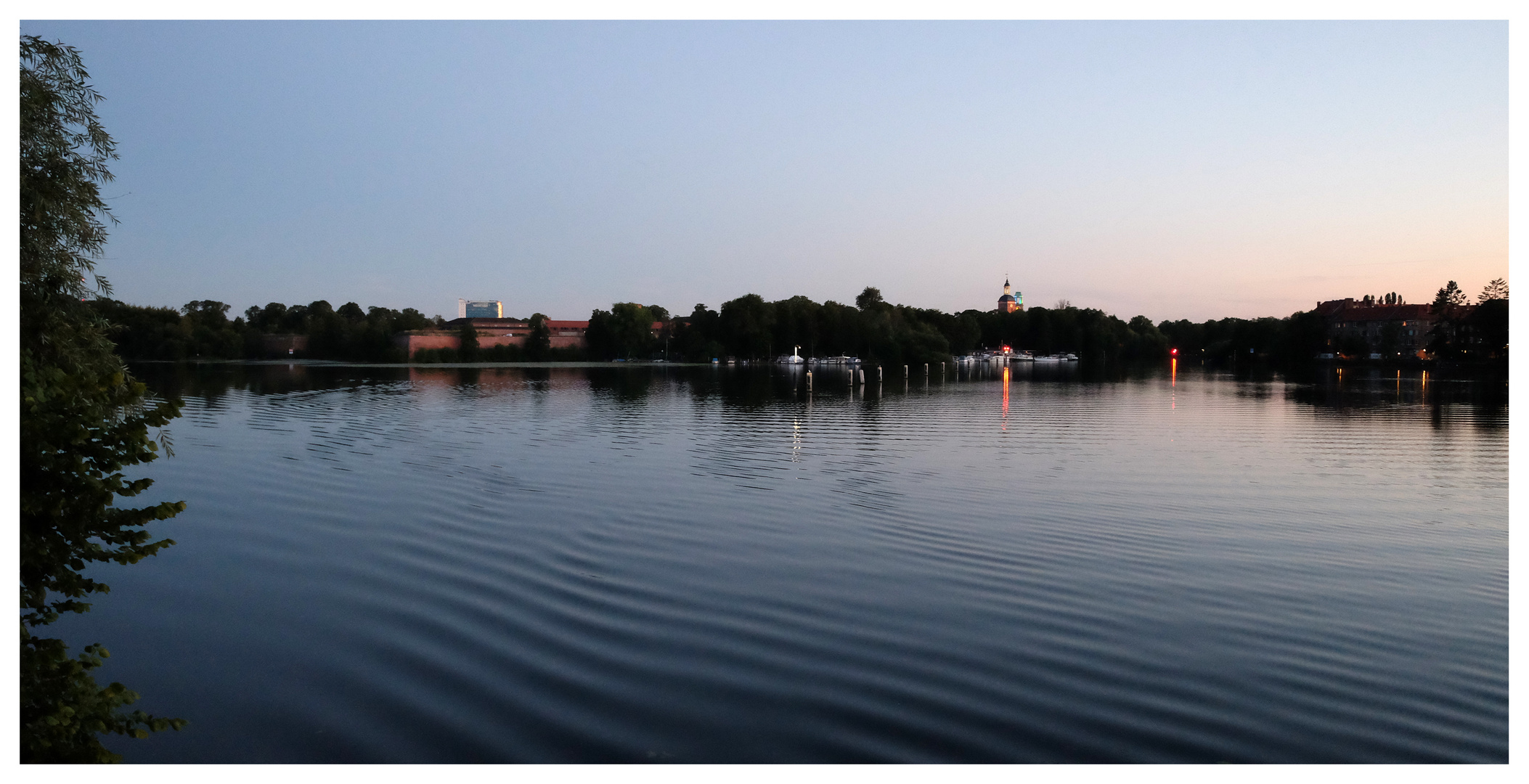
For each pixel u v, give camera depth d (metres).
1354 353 168.12
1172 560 17.17
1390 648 12.73
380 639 12.97
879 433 40.03
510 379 98.94
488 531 19.38
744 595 14.96
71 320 17.20
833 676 11.71
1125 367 159.38
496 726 10.42
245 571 16.28
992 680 11.59
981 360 186.88
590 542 18.45
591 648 12.60
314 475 26.66
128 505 22.12
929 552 17.70
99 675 11.75
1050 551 17.88
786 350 174.25
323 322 161.62
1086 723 10.51
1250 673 11.85
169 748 9.95
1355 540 18.88
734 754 9.82
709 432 40.03
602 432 39.88
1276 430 41.75
